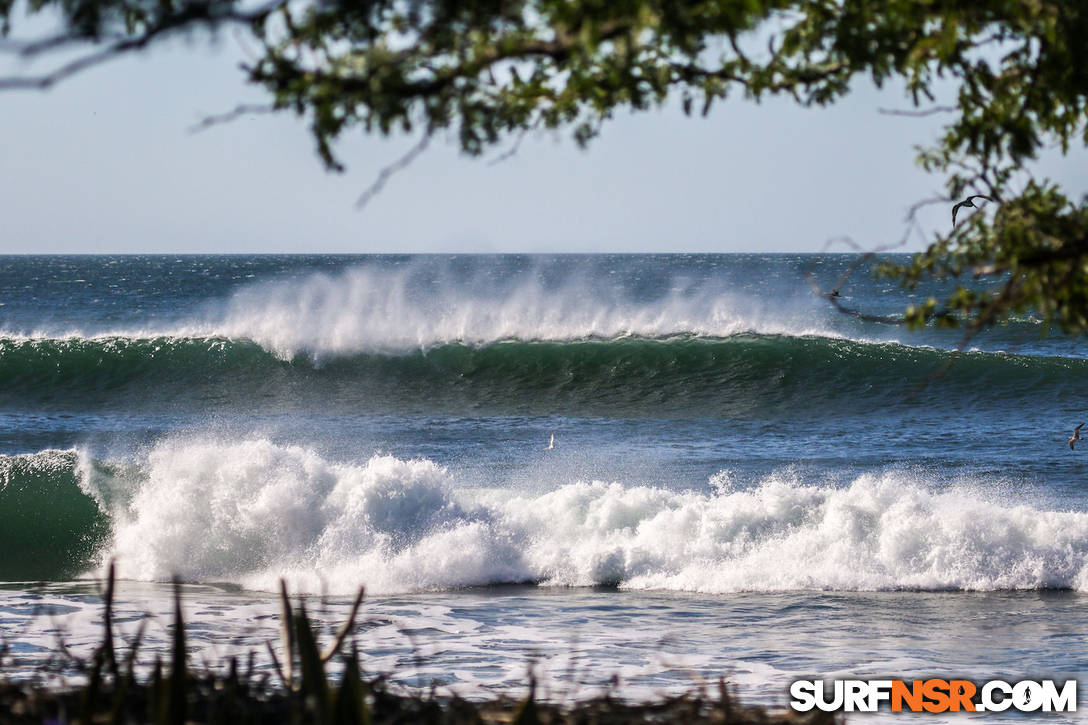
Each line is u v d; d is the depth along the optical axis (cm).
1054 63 1258
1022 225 1305
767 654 3453
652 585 4616
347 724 1091
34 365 10300
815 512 5066
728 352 10581
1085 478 6825
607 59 1173
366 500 5100
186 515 5122
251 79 1148
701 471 7119
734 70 1340
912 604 4231
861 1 1228
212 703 1320
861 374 10194
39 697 1373
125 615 3875
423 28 1141
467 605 4244
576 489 5416
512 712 1426
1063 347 12475
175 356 10519
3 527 5291
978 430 8706
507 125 1312
